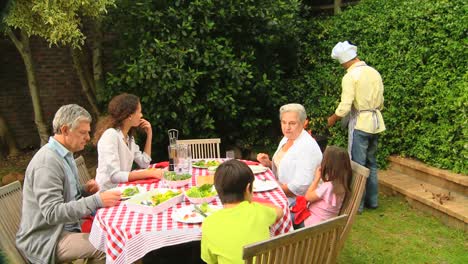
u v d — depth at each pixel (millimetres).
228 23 5324
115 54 5504
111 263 2082
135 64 4855
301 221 2785
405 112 4727
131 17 5156
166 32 5047
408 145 4820
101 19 5254
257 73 5609
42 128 6484
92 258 2469
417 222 3873
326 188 2689
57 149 2455
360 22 5375
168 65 4859
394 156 4980
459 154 4172
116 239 2064
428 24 4383
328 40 5957
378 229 3771
